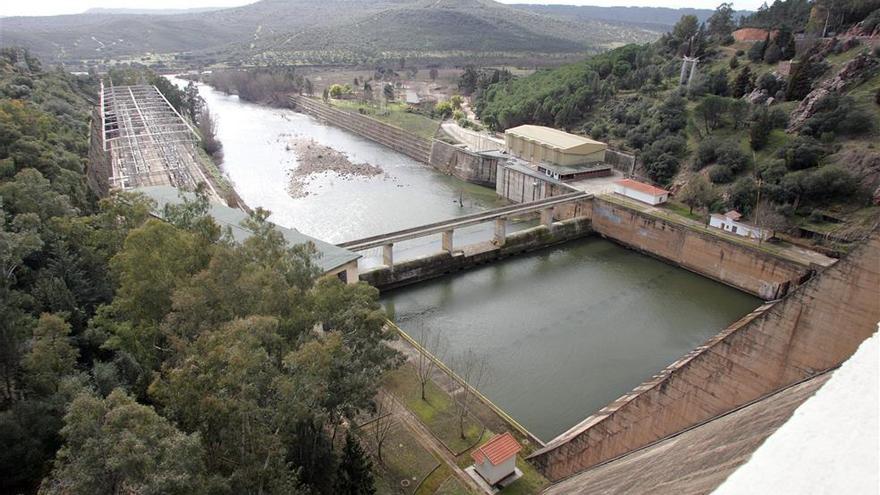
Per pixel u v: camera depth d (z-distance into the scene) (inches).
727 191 4057.6
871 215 3353.8
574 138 5418.3
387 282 3617.1
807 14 6579.7
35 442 1236.5
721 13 7037.4
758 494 307.9
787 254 3422.7
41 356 1330.0
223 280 1369.3
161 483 829.8
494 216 4074.8
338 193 5383.9
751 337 1181.1
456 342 2970.0
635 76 6294.3
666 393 1325.0
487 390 2541.8
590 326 3176.7
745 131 4495.6
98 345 1695.4
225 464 1119.0
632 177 5044.3
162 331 1364.4
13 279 1715.1
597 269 4015.8
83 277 1959.9
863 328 1032.2
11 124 2792.8
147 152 5064.0
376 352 1535.4
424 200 5319.9
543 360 2812.5
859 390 326.0
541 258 4229.8
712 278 3806.6
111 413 871.7
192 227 1792.6
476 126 7465.6
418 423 1983.3
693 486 635.5
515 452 1715.1
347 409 1464.1
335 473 1470.2
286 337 1380.4
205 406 1034.1
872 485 264.4
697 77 5418.3
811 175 3590.1
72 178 2832.2
